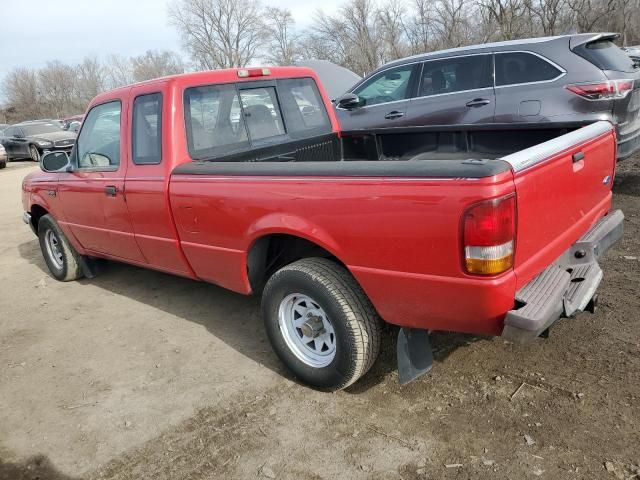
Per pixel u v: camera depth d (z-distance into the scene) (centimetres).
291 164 319
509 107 673
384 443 291
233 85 432
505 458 271
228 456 296
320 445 296
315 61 1267
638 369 325
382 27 3625
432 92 746
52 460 309
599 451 268
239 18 5653
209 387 362
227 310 482
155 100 400
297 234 317
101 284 585
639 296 414
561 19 2914
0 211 1102
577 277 314
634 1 3044
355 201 284
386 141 497
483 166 245
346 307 307
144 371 392
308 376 340
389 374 350
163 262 435
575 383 319
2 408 365
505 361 349
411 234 267
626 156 632
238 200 343
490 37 2908
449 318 273
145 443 314
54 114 7144
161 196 397
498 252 248
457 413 307
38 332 479
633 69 645
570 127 408
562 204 296
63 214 538
